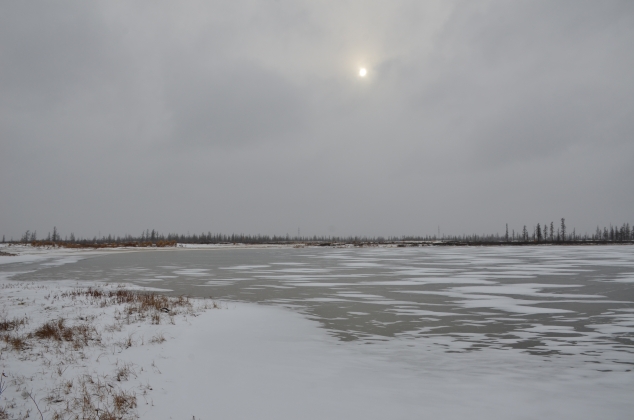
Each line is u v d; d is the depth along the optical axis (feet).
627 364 33.91
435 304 63.72
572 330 46.70
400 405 24.64
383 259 180.75
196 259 189.16
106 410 23.15
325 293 75.92
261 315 53.62
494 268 126.72
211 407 23.86
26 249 273.54
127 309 51.16
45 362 30.91
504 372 31.53
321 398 25.53
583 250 264.52
